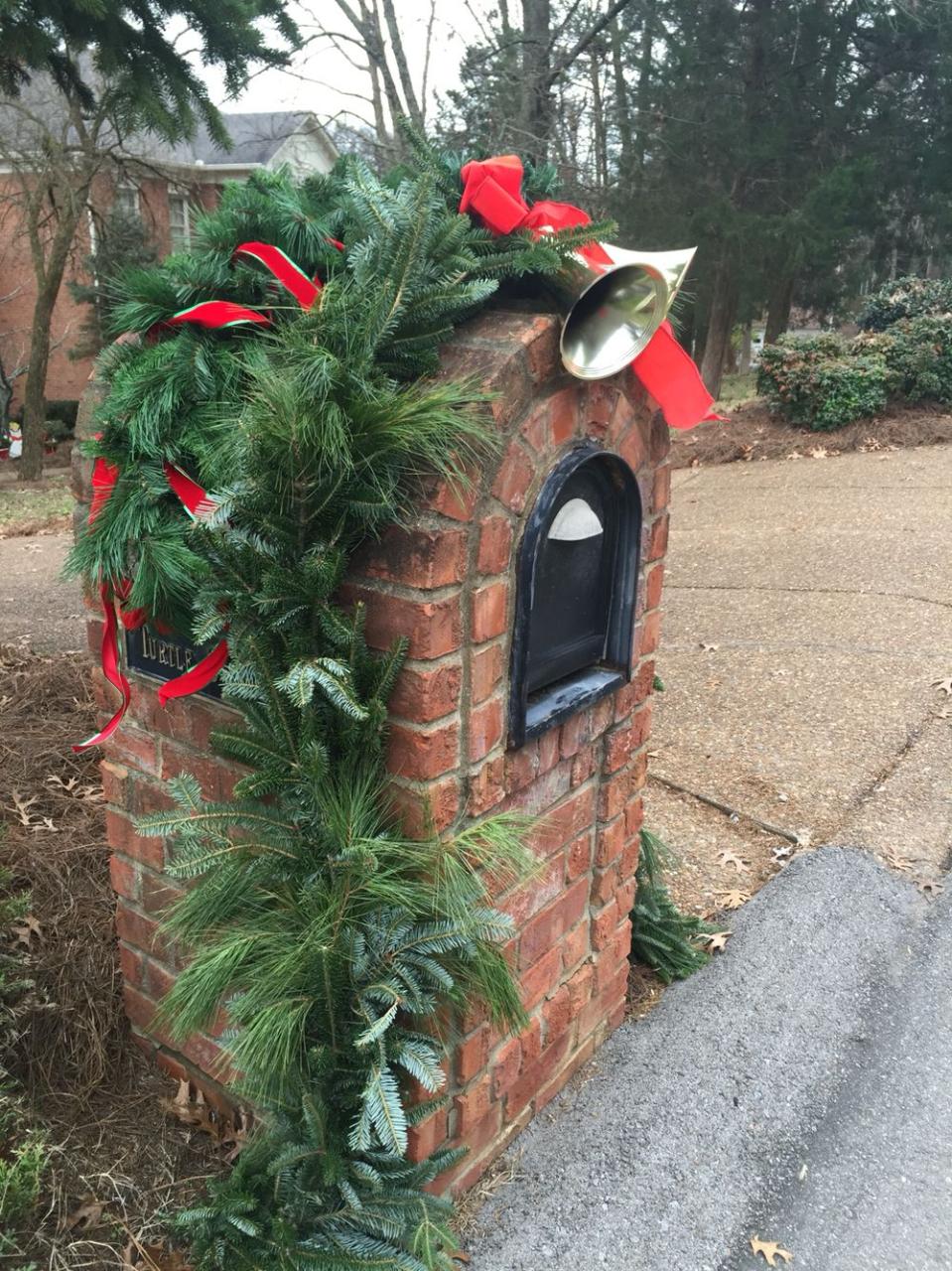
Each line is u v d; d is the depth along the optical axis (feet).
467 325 5.61
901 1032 8.52
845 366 33.68
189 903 5.87
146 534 5.61
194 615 5.86
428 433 4.94
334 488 4.93
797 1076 7.98
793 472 31.60
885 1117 7.65
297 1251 5.46
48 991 7.83
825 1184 7.06
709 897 10.27
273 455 4.97
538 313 5.66
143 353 5.84
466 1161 6.71
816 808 12.03
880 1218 6.83
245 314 5.53
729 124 46.73
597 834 7.38
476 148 6.42
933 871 10.75
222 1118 7.23
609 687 6.69
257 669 5.25
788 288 59.21
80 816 10.15
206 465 5.41
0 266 60.95
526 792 6.40
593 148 44.01
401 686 5.33
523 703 5.88
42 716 12.54
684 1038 8.34
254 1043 5.32
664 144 46.32
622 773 7.38
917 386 34.91
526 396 5.42
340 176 6.23
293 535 5.12
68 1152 6.89
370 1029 5.01
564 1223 6.64
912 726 14.19
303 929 5.51
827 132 51.01
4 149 42.22
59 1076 7.47
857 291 59.67
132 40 17.20
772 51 49.85
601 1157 7.15
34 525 31.96
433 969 5.38
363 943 5.37
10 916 7.89
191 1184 6.74
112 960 8.14
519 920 6.62
